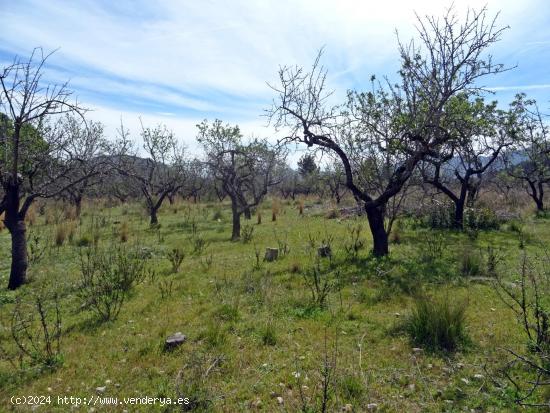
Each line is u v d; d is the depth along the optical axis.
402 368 4.79
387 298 7.20
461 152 15.93
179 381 4.54
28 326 6.03
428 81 9.98
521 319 6.00
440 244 10.94
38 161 10.01
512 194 25.67
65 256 11.48
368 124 11.02
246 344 5.55
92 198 30.56
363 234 13.91
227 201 31.28
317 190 34.69
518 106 16.67
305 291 7.69
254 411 4.06
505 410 3.93
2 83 8.05
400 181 10.33
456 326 5.46
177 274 9.43
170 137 27.64
